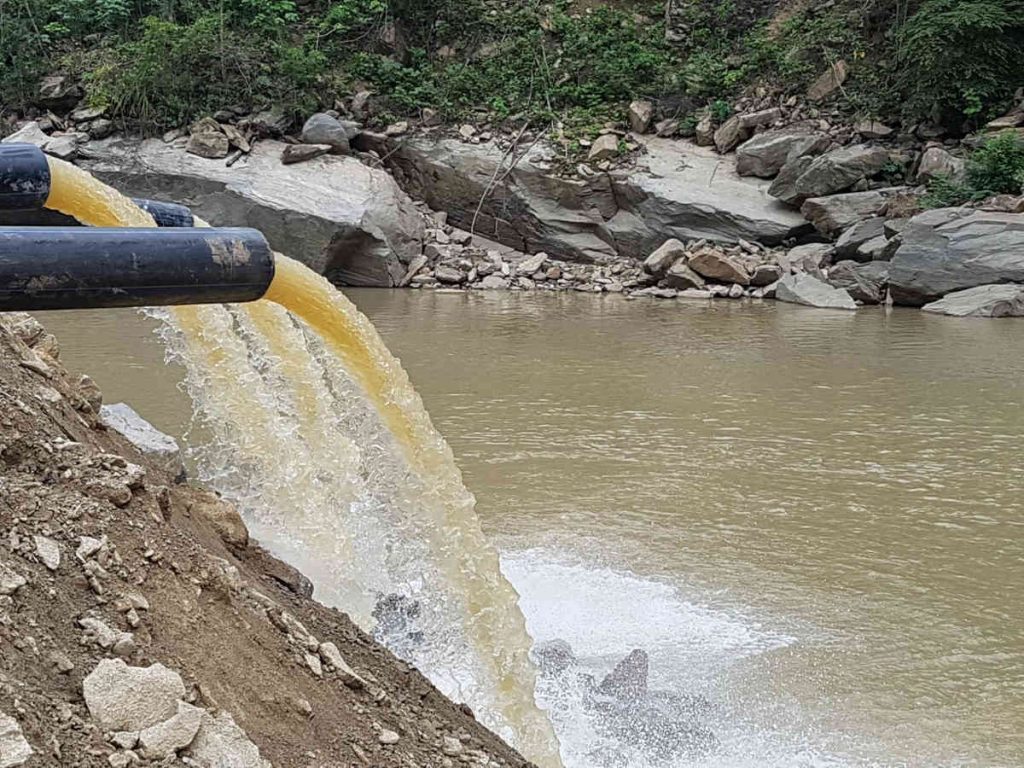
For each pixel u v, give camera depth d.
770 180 21.95
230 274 2.85
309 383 5.72
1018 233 18.11
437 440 4.60
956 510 8.09
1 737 2.09
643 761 4.70
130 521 3.00
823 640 6.00
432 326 16.52
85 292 2.69
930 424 10.54
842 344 14.85
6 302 2.62
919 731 5.07
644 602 6.45
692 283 20.20
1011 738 5.02
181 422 9.49
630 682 5.27
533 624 6.13
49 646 2.43
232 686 2.74
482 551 4.74
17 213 3.42
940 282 18.25
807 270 19.89
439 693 3.72
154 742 2.30
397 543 4.91
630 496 8.38
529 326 16.55
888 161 20.80
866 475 8.95
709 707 5.22
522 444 9.83
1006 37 21.55
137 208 4.18
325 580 4.87
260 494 5.49
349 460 5.52
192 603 2.89
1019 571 6.97
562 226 22.31
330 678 3.14
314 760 2.70
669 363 13.55
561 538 7.48
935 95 21.25
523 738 4.53
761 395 11.79
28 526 2.75
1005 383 12.24
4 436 3.12
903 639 6.02
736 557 7.17
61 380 4.41
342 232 20.59
